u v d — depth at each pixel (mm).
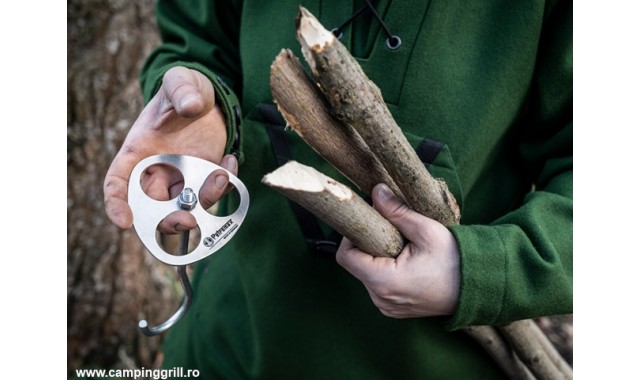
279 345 950
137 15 1698
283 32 872
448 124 815
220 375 1068
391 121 633
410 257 717
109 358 1641
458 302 708
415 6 795
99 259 1641
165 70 815
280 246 910
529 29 788
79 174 1634
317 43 559
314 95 633
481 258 704
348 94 595
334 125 659
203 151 774
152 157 711
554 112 852
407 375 917
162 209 708
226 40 997
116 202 695
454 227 721
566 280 754
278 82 615
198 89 735
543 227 767
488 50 811
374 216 690
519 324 883
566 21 804
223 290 1078
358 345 919
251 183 921
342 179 873
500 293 716
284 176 610
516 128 893
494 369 977
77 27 1646
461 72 812
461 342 924
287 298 927
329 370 939
